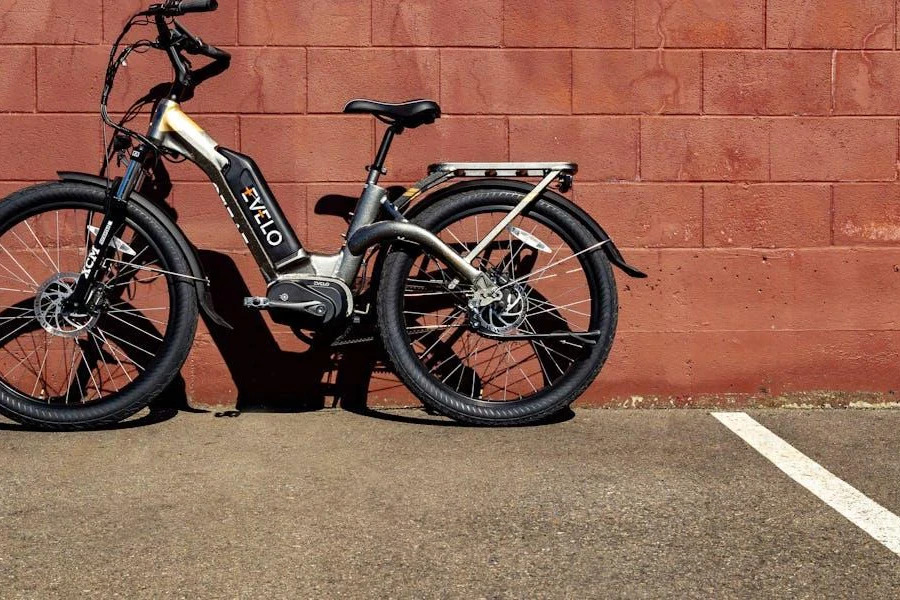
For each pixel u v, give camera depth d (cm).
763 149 390
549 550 246
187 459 320
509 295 361
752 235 392
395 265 361
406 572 233
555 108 388
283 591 223
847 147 391
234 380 392
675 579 230
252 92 384
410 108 350
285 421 371
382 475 304
